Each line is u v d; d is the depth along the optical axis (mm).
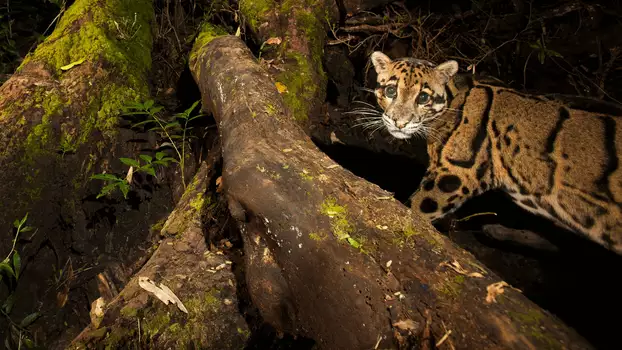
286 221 435
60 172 661
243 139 525
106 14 781
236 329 539
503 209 765
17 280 607
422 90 660
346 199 440
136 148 740
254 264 481
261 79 614
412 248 400
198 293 554
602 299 615
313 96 854
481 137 650
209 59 693
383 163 854
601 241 590
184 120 805
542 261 678
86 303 657
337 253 407
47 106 665
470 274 377
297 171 461
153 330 522
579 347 319
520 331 330
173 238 628
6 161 620
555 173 598
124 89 739
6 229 610
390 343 368
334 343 423
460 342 338
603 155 566
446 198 684
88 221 686
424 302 365
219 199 654
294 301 460
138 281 563
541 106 618
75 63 716
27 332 611
